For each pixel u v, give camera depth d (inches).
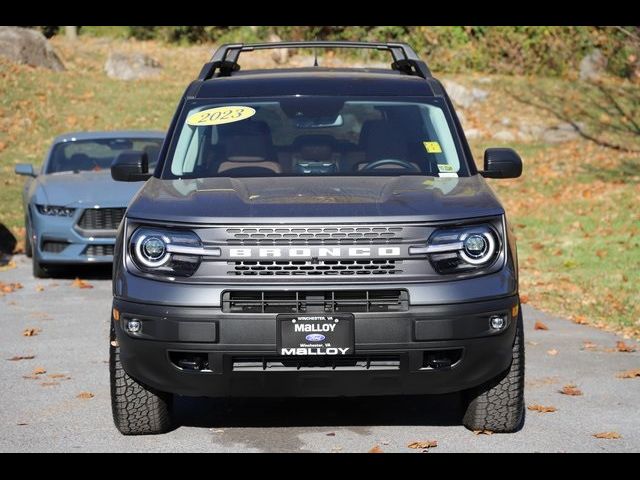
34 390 387.9
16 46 1328.7
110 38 1622.8
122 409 319.9
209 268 298.5
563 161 1059.3
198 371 298.8
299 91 377.1
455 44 1402.6
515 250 314.8
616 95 1291.8
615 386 391.9
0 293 611.8
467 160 352.2
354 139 359.6
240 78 388.5
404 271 298.0
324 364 297.7
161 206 309.0
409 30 1418.6
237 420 344.2
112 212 658.8
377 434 326.6
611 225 786.2
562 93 1296.8
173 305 295.6
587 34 1381.6
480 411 321.1
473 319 296.8
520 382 318.0
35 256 663.8
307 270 297.0
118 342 308.2
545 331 499.5
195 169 349.7
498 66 1389.0
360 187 323.6
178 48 1557.6
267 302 295.0
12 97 1209.4
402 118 365.4
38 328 504.7
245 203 307.9
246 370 296.4
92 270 705.0
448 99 375.2
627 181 959.6
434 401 367.6
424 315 294.4
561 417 347.9
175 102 1261.1
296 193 316.5
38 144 1101.1
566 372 414.6
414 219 298.4
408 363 296.2
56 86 1270.9
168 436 326.3
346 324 292.2
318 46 410.3
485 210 304.8
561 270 660.1
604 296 579.5
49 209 659.4
